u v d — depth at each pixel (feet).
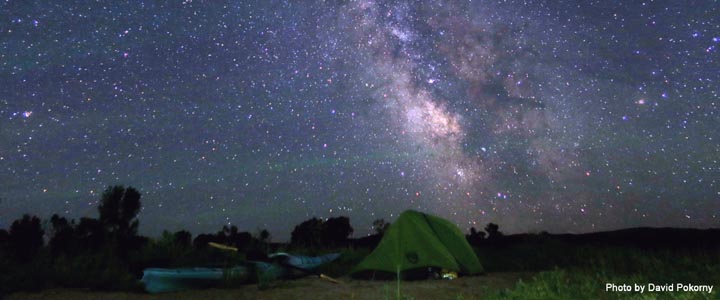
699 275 20.95
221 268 23.58
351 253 33.12
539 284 19.47
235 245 33.24
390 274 24.67
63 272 21.18
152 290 20.42
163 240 29.78
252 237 33.19
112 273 21.95
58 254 24.38
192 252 29.53
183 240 32.83
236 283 21.86
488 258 32.71
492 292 19.21
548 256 32.12
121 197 29.27
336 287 21.27
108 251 25.58
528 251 34.60
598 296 17.42
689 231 53.21
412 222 25.89
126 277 21.71
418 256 24.68
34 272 20.83
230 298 18.80
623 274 22.71
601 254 29.17
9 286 19.31
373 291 20.16
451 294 19.43
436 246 25.09
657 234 52.85
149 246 27.99
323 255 32.76
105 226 28.19
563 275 22.22
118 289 20.45
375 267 24.84
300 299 18.57
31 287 19.77
